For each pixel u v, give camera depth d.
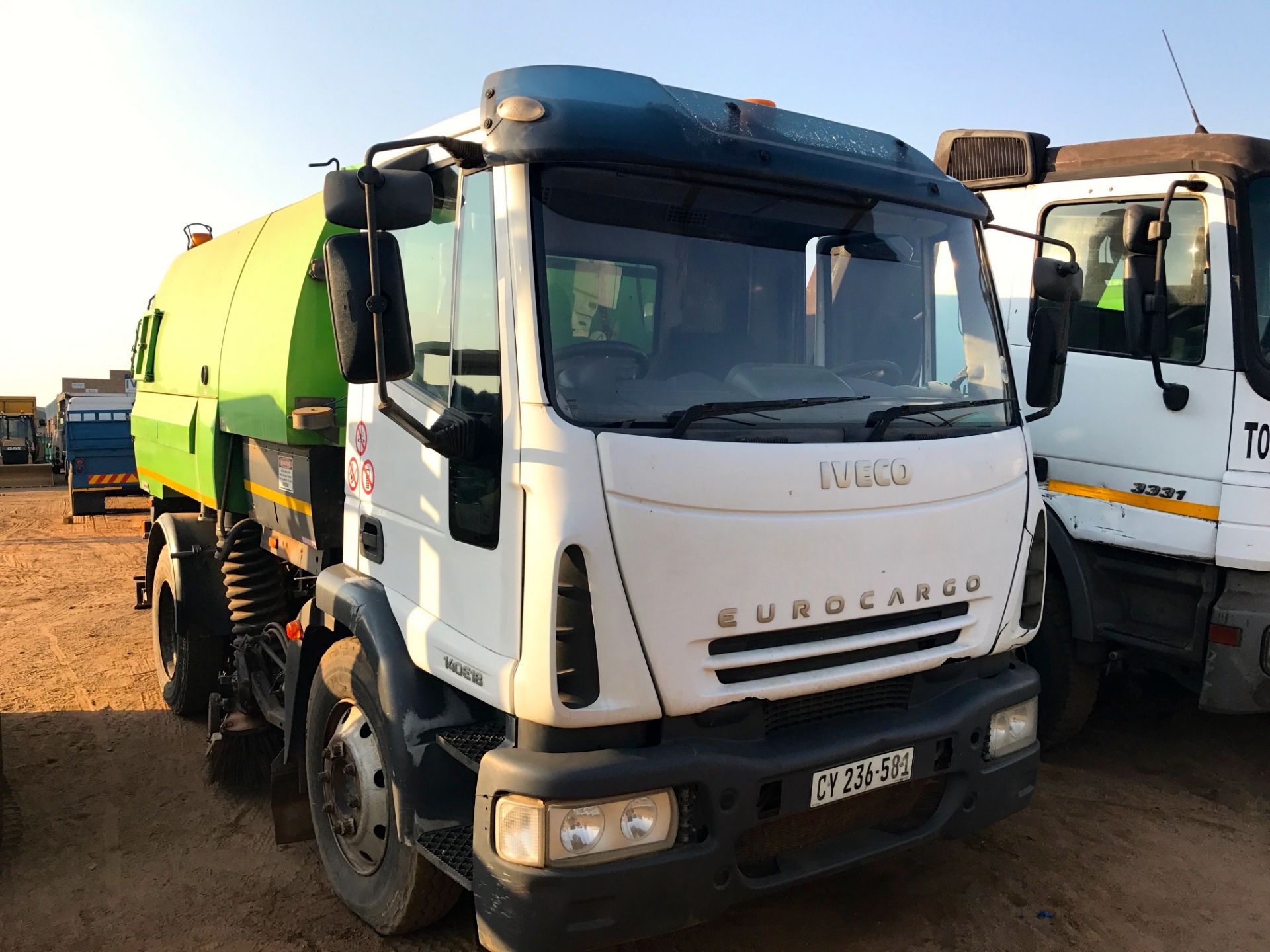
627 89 2.87
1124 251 4.68
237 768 4.96
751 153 2.95
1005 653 3.43
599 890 2.51
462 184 3.00
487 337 2.82
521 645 2.58
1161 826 4.45
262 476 4.71
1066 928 3.61
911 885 3.91
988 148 5.39
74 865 4.20
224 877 4.09
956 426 3.24
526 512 2.59
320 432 3.97
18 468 29.33
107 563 12.60
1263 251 4.42
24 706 6.41
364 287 2.62
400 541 3.27
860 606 2.91
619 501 2.54
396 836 3.23
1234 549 4.30
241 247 5.25
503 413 2.69
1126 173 4.79
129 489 17.67
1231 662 4.34
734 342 3.01
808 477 2.79
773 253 3.09
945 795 3.18
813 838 2.98
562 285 2.70
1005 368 3.52
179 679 5.87
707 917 2.68
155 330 6.52
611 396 2.70
